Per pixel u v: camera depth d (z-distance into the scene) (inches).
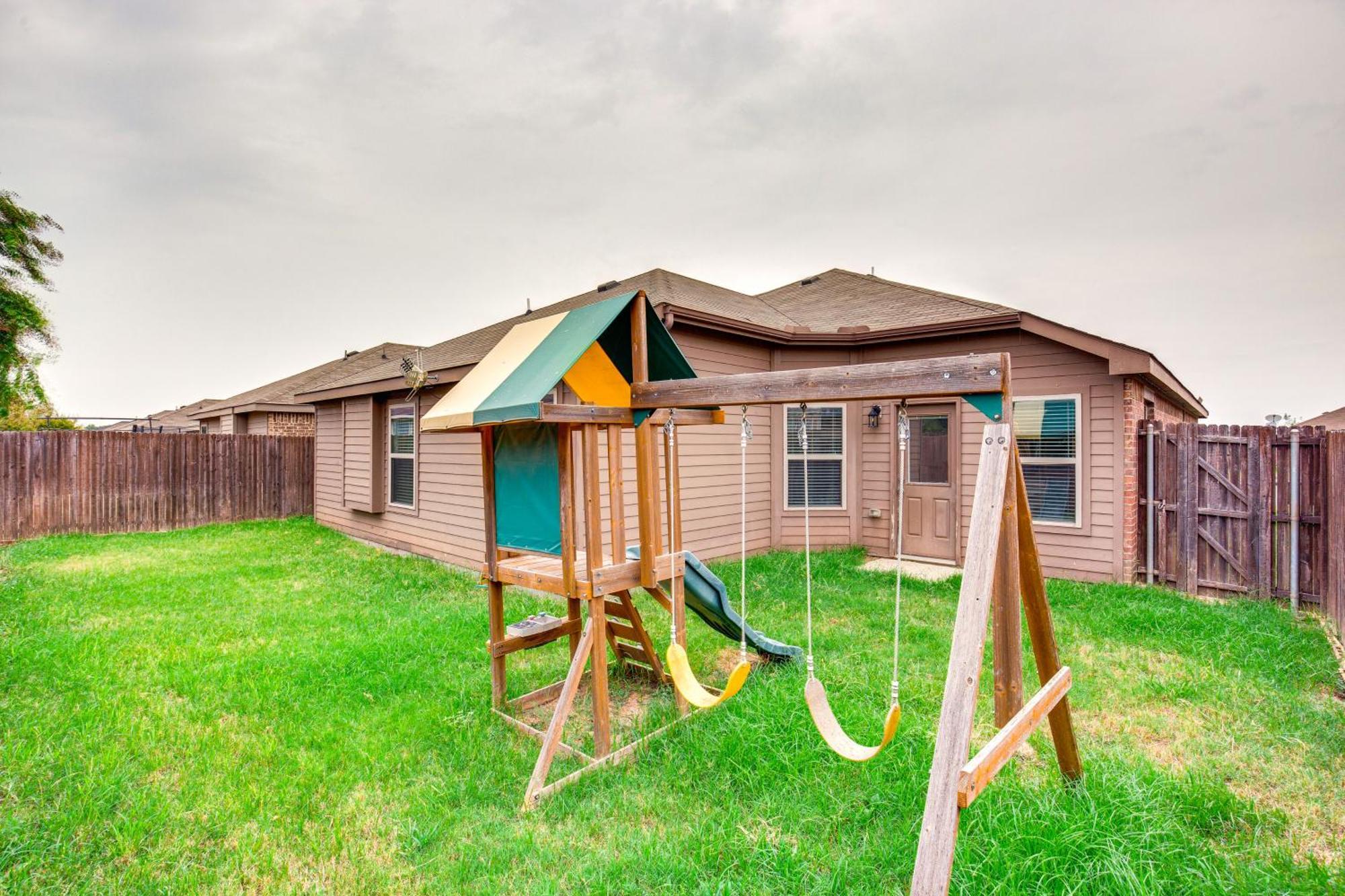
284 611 248.1
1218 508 263.1
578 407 128.2
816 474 371.9
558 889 89.8
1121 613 223.5
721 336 327.0
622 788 119.0
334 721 148.3
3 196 438.0
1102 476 287.3
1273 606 239.3
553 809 112.7
